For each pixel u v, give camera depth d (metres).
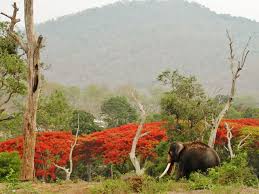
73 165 35.69
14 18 20.61
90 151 35.03
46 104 28.70
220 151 32.91
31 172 20.03
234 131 32.31
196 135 28.69
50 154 32.56
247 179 15.59
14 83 24.70
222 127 32.53
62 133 34.16
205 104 29.16
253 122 36.47
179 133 28.97
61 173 35.09
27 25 20.30
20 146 31.52
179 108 28.48
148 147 31.88
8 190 13.41
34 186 15.33
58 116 29.75
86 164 35.81
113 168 35.09
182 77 29.97
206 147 18.03
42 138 33.03
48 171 32.59
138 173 15.77
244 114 55.31
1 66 24.47
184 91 29.55
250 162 32.59
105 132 36.19
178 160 18.05
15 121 27.12
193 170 17.70
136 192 13.79
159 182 14.88
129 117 57.19
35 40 20.30
